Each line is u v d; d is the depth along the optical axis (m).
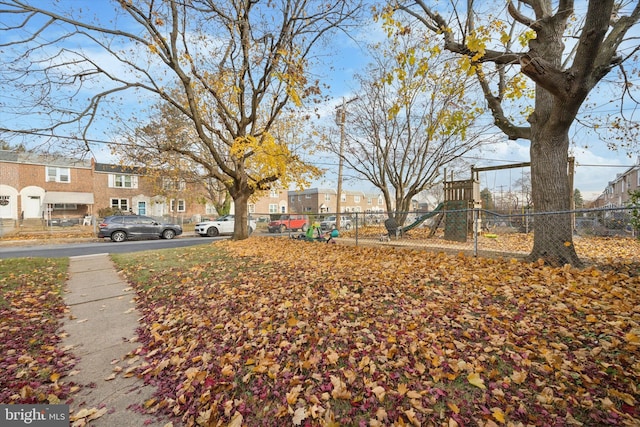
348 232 15.48
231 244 10.91
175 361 2.93
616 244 8.59
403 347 2.76
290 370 2.57
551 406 1.92
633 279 4.16
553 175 5.38
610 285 3.96
